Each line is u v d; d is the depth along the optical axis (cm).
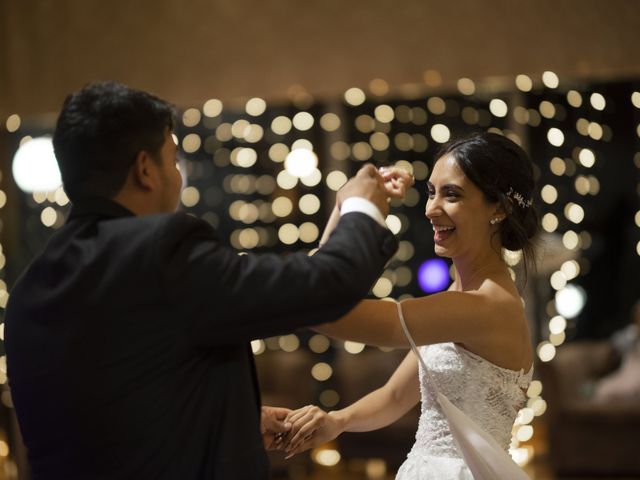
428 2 584
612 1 567
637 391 673
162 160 186
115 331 171
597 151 845
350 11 594
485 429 233
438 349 241
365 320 215
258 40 605
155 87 612
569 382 689
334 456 754
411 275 859
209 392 176
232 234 866
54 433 176
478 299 229
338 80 596
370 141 872
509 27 574
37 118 626
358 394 726
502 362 235
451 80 582
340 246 172
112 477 173
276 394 728
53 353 174
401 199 205
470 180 240
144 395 171
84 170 182
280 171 862
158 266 169
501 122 856
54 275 179
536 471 707
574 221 774
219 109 857
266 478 182
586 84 831
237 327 168
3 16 618
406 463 247
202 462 175
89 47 615
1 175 699
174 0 611
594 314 865
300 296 166
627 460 663
